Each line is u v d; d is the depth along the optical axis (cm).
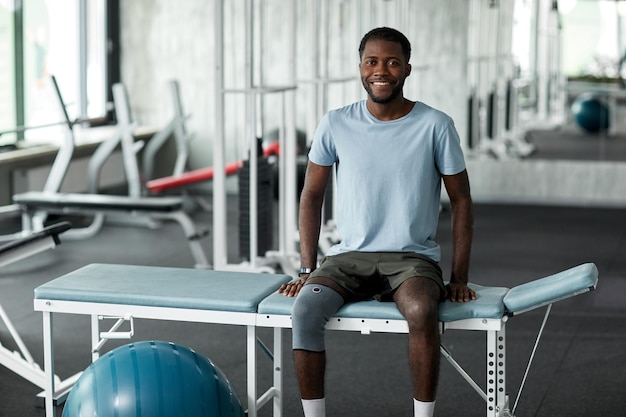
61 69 919
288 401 425
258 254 614
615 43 905
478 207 926
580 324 546
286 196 657
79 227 824
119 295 346
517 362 479
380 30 346
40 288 353
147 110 1002
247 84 594
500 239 780
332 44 938
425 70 930
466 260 350
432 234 355
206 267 672
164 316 344
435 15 923
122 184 967
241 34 968
